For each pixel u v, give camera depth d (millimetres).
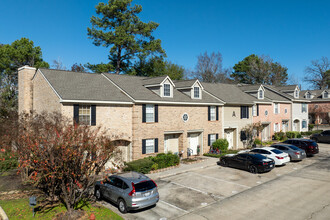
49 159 11344
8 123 15602
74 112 18594
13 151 13414
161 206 13477
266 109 37250
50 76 21219
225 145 27562
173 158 21547
